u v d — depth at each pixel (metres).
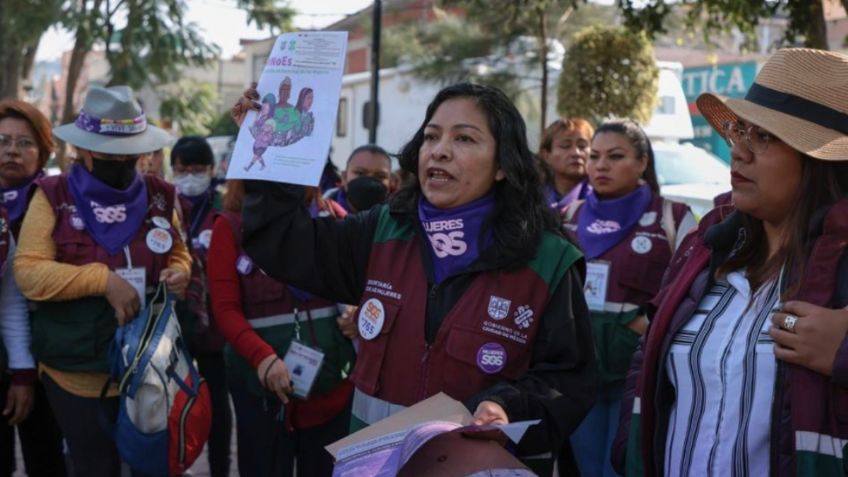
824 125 2.37
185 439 4.26
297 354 4.40
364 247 3.16
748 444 2.38
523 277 2.90
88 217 4.46
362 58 37.66
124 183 4.61
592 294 4.80
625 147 4.91
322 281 3.13
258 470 4.59
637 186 5.00
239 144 2.99
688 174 11.73
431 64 15.61
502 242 2.91
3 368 4.57
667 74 12.92
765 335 2.41
